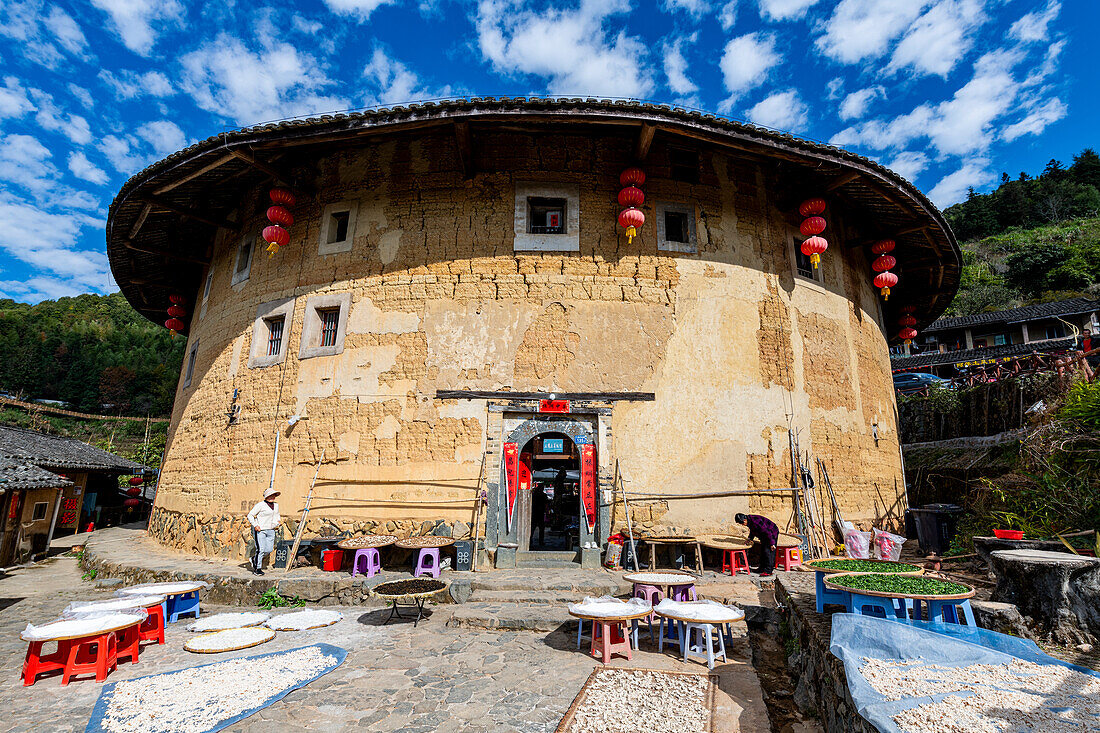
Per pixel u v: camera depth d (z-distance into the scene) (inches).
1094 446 315.0
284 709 176.1
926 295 615.5
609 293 400.5
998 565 211.0
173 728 162.1
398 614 286.5
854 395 465.7
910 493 580.4
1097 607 186.7
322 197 446.0
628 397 387.2
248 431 423.5
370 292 412.5
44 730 164.9
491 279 401.1
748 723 162.4
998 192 2345.0
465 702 181.3
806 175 430.3
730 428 392.2
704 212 424.8
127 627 217.9
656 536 364.2
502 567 354.0
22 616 316.5
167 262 592.4
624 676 199.6
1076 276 1493.6
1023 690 131.8
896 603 188.2
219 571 345.1
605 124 366.3
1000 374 582.6
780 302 428.5
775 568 357.7
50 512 572.1
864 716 122.4
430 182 422.9
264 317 445.7
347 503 379.2
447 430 382.3
